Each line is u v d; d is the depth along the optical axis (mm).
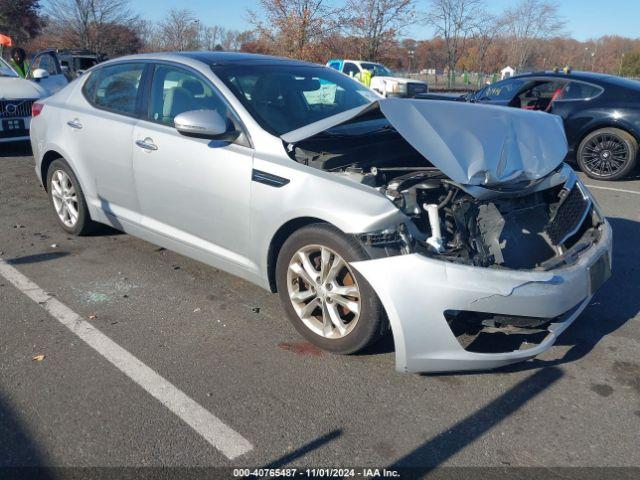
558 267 3129
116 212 4605
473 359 2904
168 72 4230
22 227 5469
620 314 3918
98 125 4543
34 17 31375
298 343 3459
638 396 3010
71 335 3498
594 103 8250
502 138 3459
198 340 3475
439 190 3277
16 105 8500
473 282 2842
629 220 6168
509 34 26688
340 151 3625
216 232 3811
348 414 2820
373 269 2912
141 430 2672
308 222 3301
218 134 3541
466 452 2580
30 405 2830
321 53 16656
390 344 3439
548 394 3012
